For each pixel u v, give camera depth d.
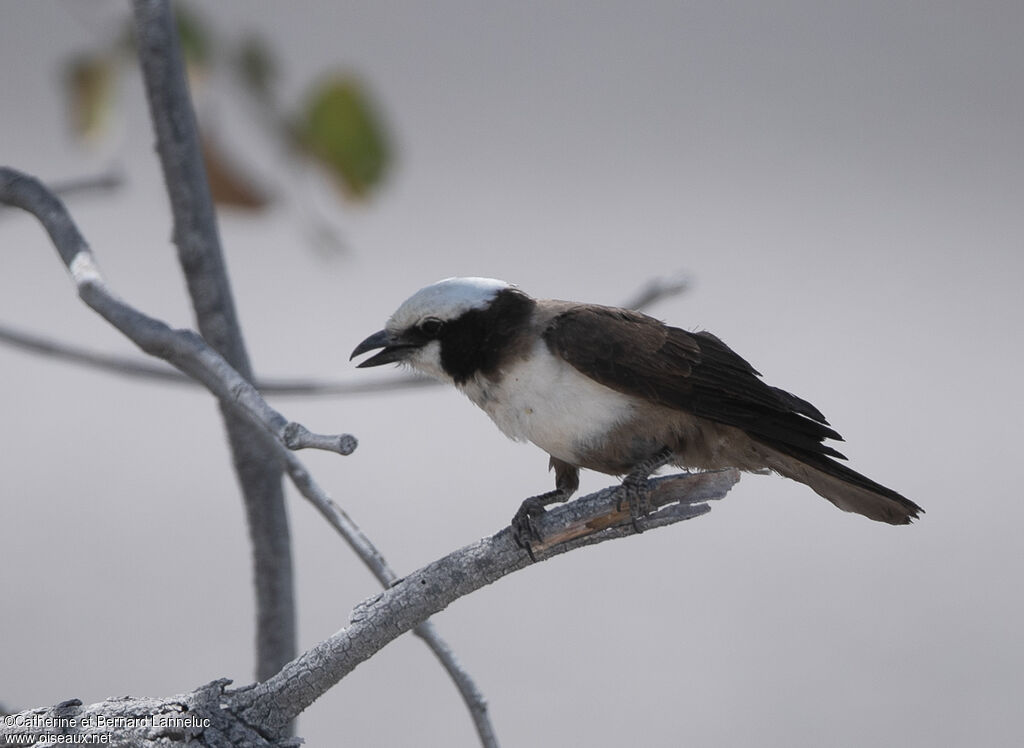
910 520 10.05
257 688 7.88
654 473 10.73
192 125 10.17
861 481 9.95
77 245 8.46
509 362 10.59
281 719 7.89
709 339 10.72
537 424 10.70
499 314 10.66
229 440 10.48
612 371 10.35
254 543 10.54
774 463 10.59
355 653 7.95
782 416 10.35
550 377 10.52
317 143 9.90
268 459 10.46
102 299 8.00
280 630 10.51
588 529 8.47
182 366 7.76
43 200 8.77
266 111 9.89
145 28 10.06
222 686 7.90
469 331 10.67
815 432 10.27
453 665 9.10
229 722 7.78
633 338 10.42
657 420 10.53
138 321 7.82
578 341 10.41
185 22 10.04
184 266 10.34
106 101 10.57
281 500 10.55
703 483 8.60
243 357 10.51
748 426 10.30
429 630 9.05
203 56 9.92
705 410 10.36
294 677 7.89
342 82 9.88
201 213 10.27
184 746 7.65
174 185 10.22
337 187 10.03
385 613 8.01
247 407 7.21
